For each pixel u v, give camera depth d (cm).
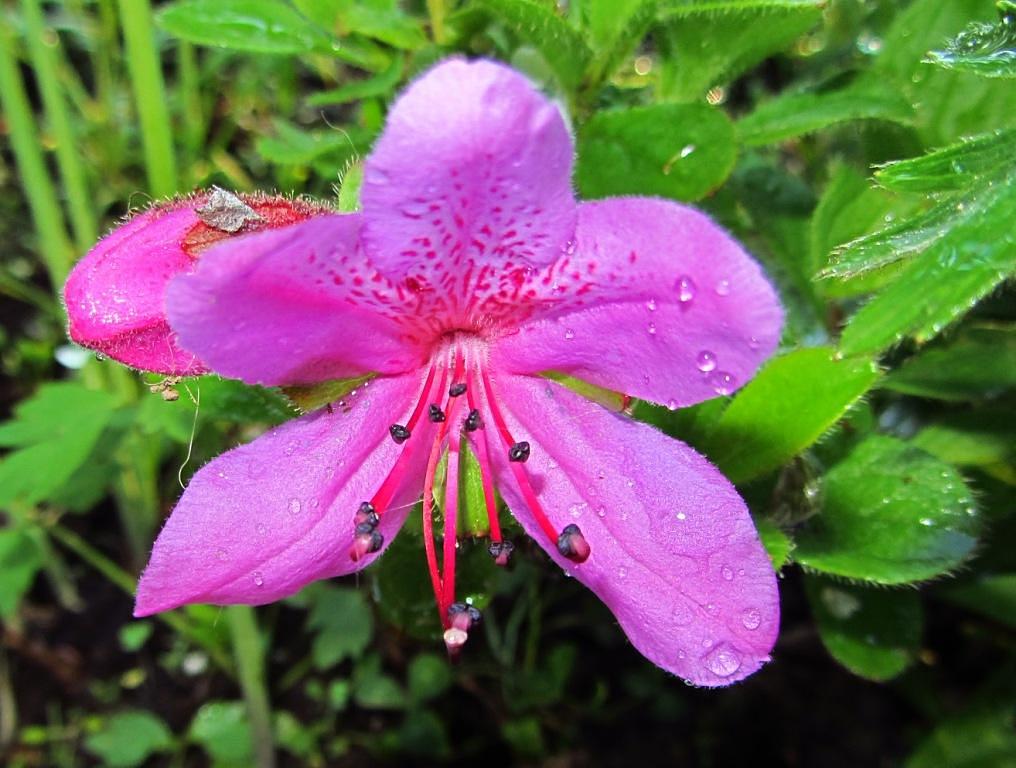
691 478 7
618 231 6
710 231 6
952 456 10
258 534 7
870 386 8
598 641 16
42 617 17
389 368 8
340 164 10
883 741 15
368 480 7
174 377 8
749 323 6
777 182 10
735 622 6
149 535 16
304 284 6
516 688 15
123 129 19
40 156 14
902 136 9
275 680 16
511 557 9
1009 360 9
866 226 9
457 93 6
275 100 19
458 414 8
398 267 7
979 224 6
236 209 7
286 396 7
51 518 17
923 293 6
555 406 7
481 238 7
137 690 16
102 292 7
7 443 12
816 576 10
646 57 11
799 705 16
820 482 9
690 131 8
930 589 12
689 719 16
